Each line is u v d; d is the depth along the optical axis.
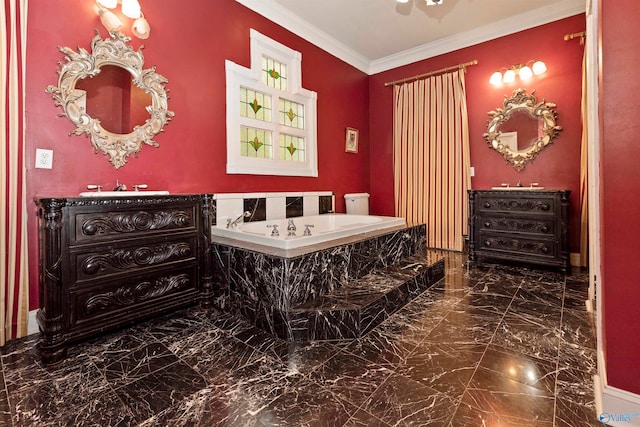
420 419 1.16
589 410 1.20
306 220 3.51
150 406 1.24
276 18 3.33
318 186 3.95
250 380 1.41
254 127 3.18
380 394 1.30
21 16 1.80
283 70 3.51
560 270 3.08
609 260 1.16
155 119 2.41
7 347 1.72
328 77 4.05
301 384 1.37
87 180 2.09
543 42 3.45
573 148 3.31
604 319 1.18
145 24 2.27
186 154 2.63
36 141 1.88
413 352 1.64
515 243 3.23
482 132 3.86
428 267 2.65
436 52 4.15
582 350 1.63
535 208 3.11
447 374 1.44
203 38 2.73
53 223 1.53
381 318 2.00
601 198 1.19
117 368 1.50
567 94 3.33
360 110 4.62
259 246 2.11
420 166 4.30
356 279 2.32
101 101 2.14
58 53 1.95
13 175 1.78
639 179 1.09
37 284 1.90
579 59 3.26
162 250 1.95
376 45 4.15
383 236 2.62
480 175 3.91
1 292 1.75
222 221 2.86
